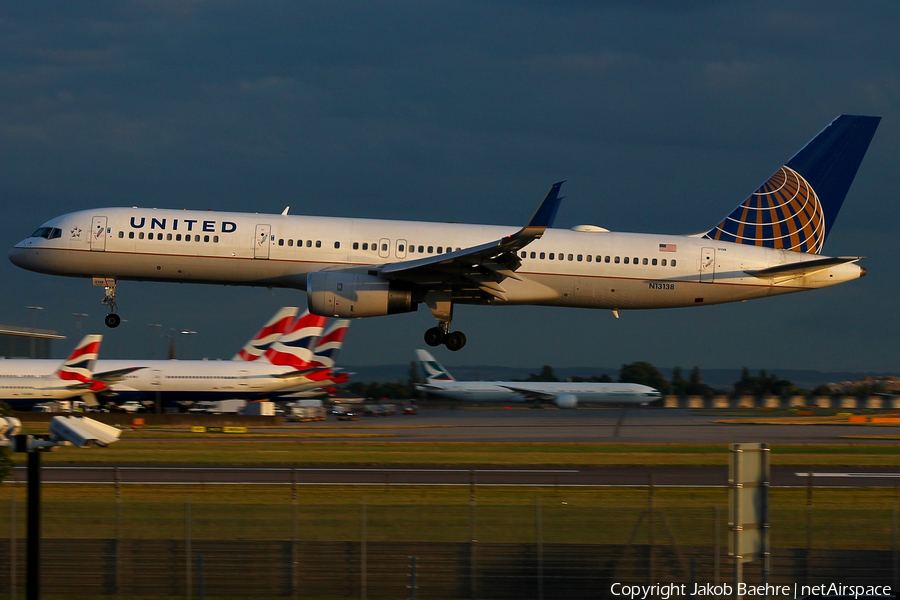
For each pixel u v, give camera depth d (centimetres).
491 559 7675
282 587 7650
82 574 7688
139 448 15462
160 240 15588
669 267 16275
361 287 14975
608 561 7706
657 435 19500
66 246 15625
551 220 13662
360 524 8700
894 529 8538
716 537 7725
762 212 17575
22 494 10538
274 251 15550
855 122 17888
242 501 10356
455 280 15325
